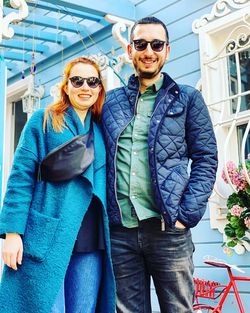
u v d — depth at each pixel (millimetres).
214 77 3578
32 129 1992
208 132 2072
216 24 3582
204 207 1996
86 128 2072
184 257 2014
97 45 4754
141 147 2049
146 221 2012
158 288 2049
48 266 1858
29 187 1943
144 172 2021
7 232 1872
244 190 2922
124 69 4363
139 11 4277
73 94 2053
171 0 4012
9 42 5055
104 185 2031
